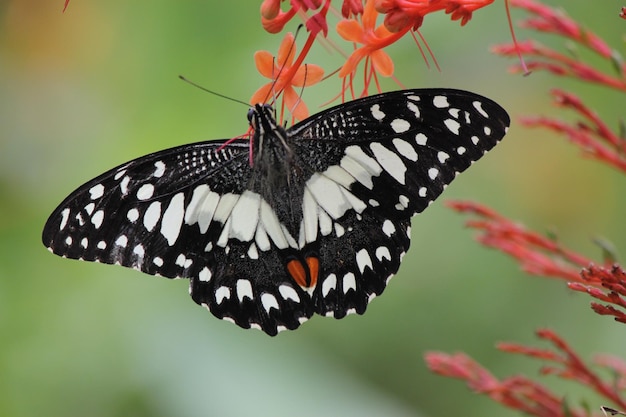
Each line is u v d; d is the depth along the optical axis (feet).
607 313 2.30
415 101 2.37
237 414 2.61
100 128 2.71
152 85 2.70
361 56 2.29
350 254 2.41
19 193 2.70
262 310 2.42
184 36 2.69
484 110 2.35
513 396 2.42
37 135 2.72
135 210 2.38
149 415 2.62
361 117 2.39
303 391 2.64
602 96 2.69
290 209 2.41
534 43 2.42
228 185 2.41
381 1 2.26
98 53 2.73
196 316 2.65
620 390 2.43
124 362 2.64
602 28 2.65
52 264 2.67
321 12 2.25
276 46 2.65
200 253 2.41
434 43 2.66
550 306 2.73
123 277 2.67
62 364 2.64
